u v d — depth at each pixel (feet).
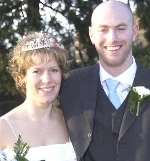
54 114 6.84
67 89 6.88
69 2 13.58
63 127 6.79
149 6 13.55
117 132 6.43
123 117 6.48
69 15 13.61
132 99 6.42
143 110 6.43
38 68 6.38
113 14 6.55
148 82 6.64
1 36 12.68
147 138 6.31
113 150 6.40
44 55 6.34
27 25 12.98
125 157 6.33
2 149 6.50
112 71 6.68
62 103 6.84
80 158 6.47
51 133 6.68
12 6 13.03
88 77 6.88
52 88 6.46
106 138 6.47
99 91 6.72
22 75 6.51
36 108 6.64
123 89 6.64
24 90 6.70
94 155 6.44
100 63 6.79
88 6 13.50
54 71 6.46
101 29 6.59
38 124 6.65
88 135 6.50
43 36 6.47
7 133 6.53
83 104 6.70
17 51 6.46
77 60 13.79
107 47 6.56
